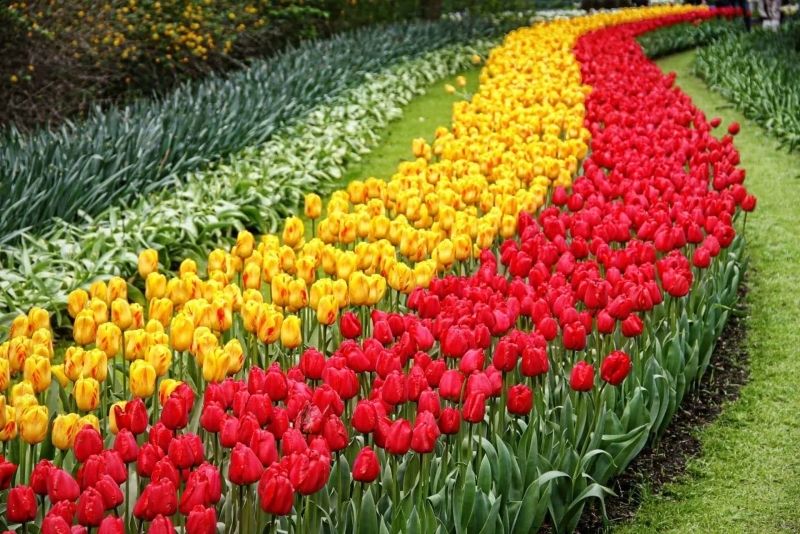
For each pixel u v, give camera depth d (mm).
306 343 4988
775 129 12039
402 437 3455
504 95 11141
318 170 10117
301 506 3381
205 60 14836
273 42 17656
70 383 5156
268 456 3289
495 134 8789
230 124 10039
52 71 11609
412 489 3572
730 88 14875
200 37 14086
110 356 4219
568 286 4801
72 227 7086
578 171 8773
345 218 5836
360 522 3477
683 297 5547
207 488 3053
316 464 3162
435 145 8844
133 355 4195
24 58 11289
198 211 8047
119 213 7699
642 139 8469
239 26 15781
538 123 9633
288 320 4312
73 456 3914
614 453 4480
